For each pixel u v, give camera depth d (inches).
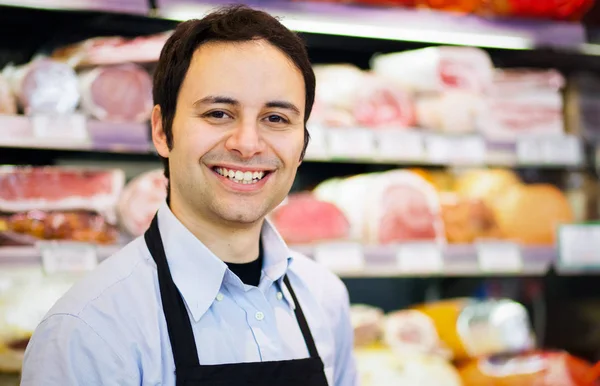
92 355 45.3
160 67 50.8
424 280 106.3
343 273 86.2
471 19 86.5
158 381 46.7
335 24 82.0
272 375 48.9
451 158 88.8
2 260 69.0
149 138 76.1
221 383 47.4
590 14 94.6
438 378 84.0
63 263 71.1
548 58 102.5
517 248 89.5
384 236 87.4
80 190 77.9
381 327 88.5
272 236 54.8
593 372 89.1
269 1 77.0
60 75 76.1
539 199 94.7
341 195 90.0
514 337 89.4
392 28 83.7
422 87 92.3
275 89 47.1
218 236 50.8
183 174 48.1
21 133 70.7
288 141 48.6
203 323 49.4
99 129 73.9
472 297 105.4
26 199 75.5
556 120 96.2
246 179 47.9
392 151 86.0
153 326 47.7
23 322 69.9
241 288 51.1
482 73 93.5
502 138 91.4
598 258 92.7
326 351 56.2
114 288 48.1
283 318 53.6
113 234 77.6
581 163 96.0
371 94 90.0
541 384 87.0
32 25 85.9
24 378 46.5
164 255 50.7
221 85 46.4
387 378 82.8
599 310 101.7
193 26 48.4
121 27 87.2
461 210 90.9
